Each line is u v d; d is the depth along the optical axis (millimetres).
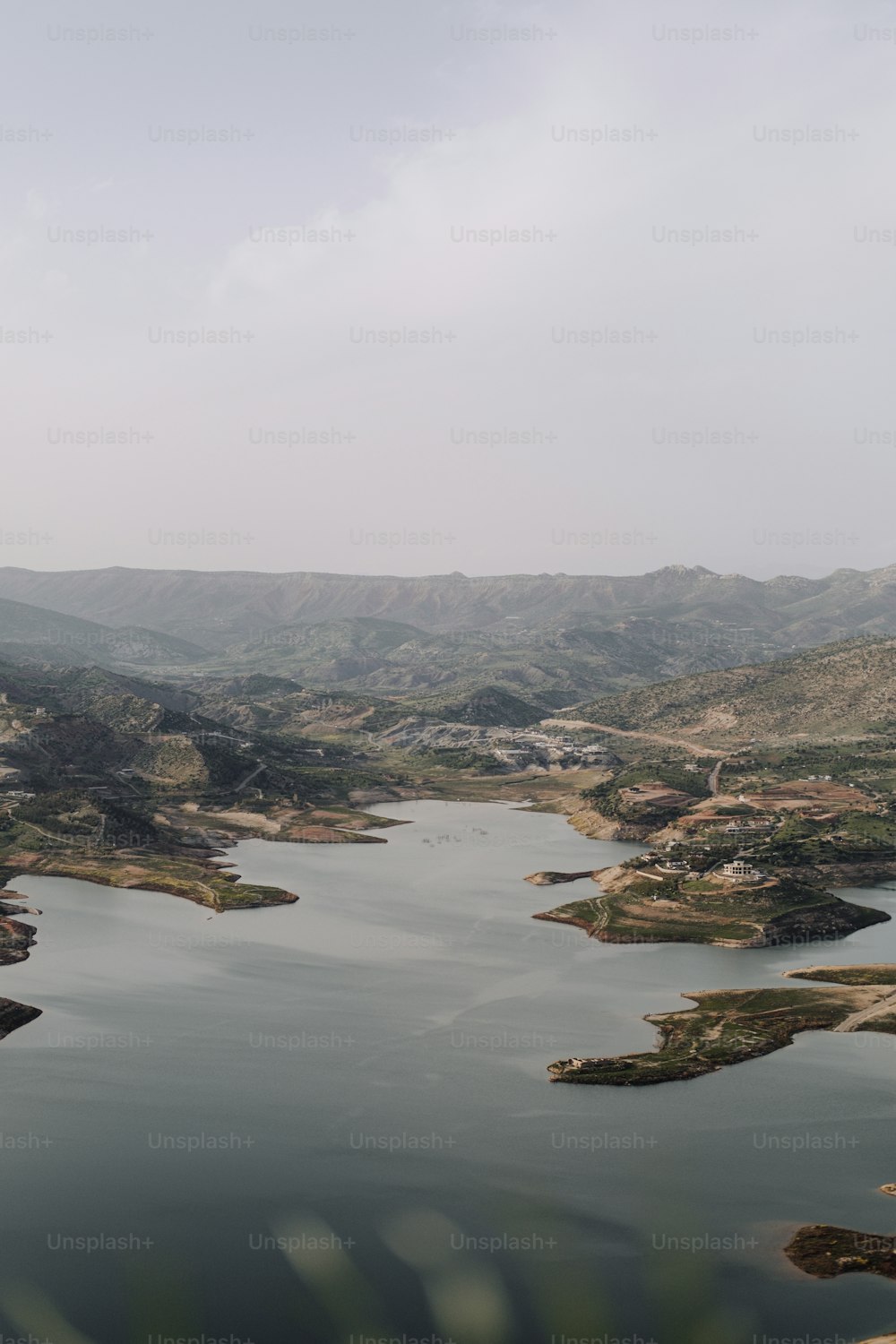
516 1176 113562
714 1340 87312
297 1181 112375
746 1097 132750
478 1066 141625
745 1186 111875
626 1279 96375
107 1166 115250
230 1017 160250
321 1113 127625
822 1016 160875
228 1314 91438
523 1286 95250
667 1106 130250
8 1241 101500
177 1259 98812
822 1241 102188
